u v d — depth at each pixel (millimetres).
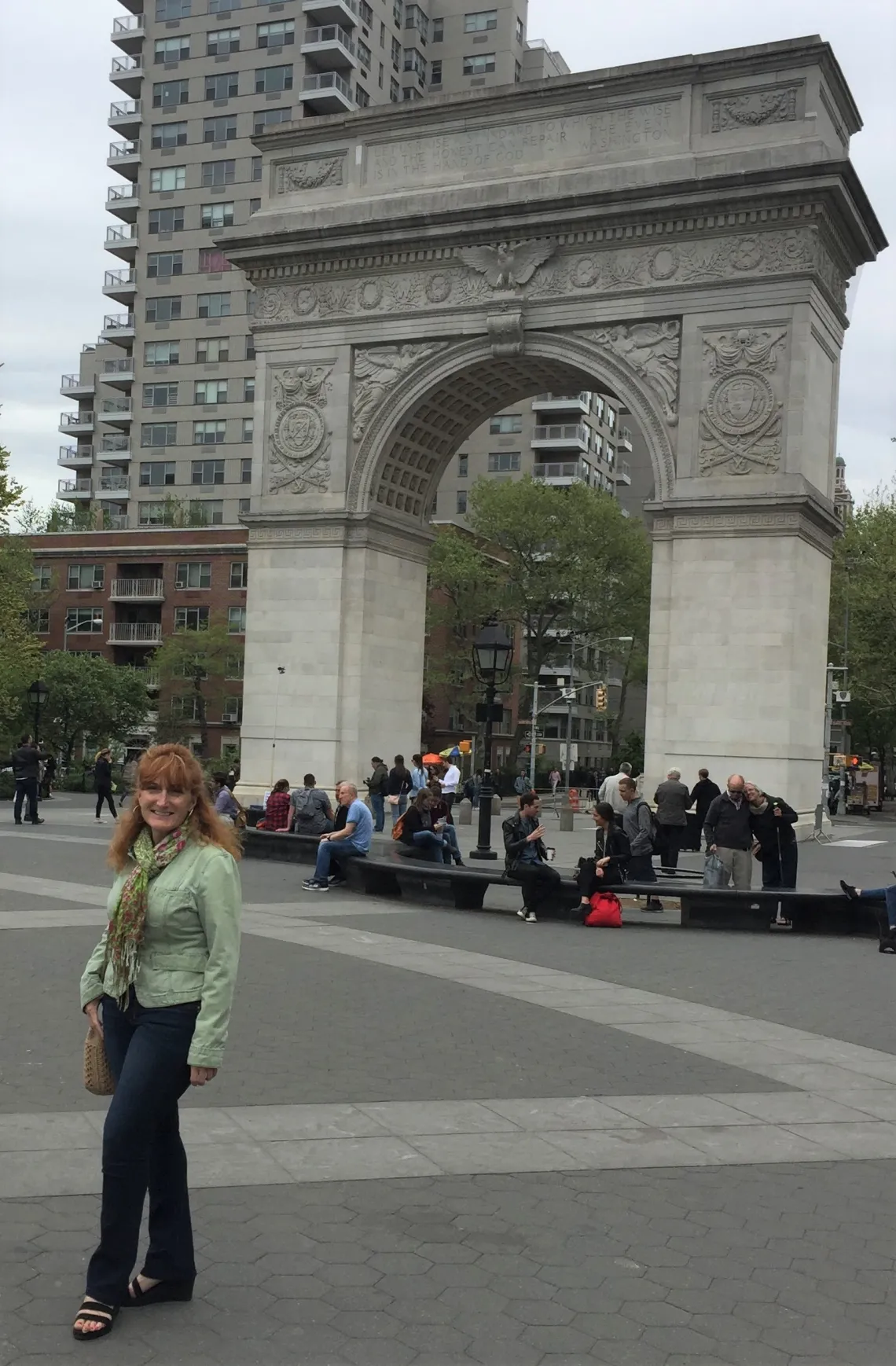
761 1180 7473
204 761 70875
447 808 24297
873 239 36781
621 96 36219
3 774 50250
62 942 14680
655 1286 5898
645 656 80188
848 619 71062
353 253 39219
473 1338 5305
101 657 77312
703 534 34500
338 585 39250
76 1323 5191
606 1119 8539
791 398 33906
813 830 36250
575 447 100000
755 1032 11477
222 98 90938
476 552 72750
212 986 5359
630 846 20000
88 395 107125
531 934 17156
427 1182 7156
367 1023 11133
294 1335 5281
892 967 15695
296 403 40156
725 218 34688
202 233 92062
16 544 68250
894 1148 8211
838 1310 5734
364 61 92375
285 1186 6992
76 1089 8727
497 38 98375
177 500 91812
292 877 22656
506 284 37281
